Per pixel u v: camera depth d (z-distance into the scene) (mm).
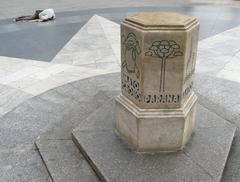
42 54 8312
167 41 3141
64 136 4242
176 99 3469
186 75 3459
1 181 3482
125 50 3504
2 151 3982
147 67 3271
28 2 16750
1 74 6848
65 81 6500
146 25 3098
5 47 8938
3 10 14422
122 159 3574
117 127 4062
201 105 4887
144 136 3596
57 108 5074
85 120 4418
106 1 16969
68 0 17375
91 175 3506
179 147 3699
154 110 3500
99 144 3850
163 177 3299
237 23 11477
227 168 3592
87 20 12141
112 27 11055
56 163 3680
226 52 8273
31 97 5707
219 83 5945
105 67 7363
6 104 5434
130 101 3697
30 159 3850
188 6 15250
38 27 11180
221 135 4016
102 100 5336
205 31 10391
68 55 8227
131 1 16953
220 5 15555
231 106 5016
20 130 4445
